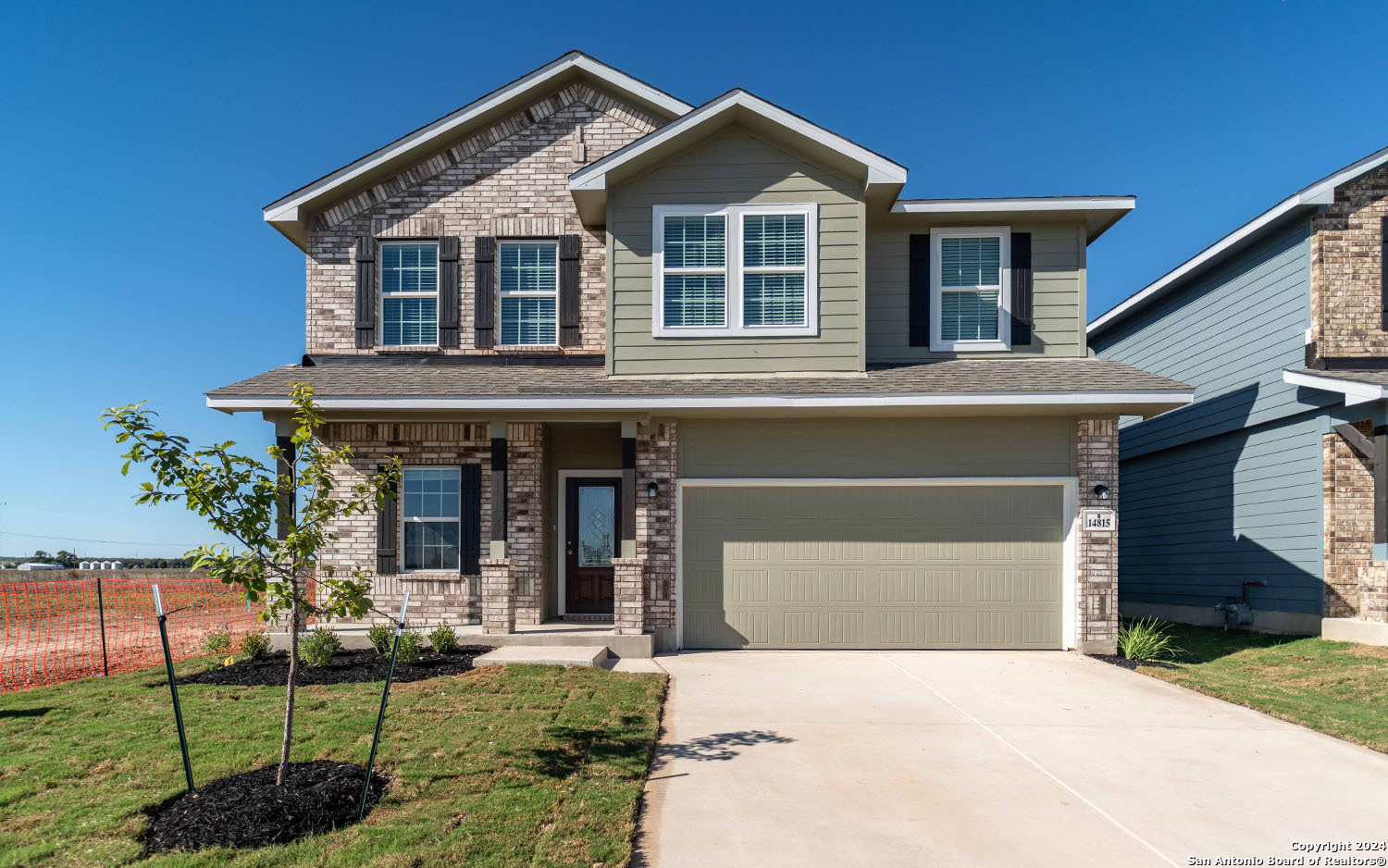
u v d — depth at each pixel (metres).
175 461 5.10
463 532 11.86
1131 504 18.36
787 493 11.42
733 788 5.89
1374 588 11.32
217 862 4.48
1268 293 13.45
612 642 10.67
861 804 5.63
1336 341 12.22
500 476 10.94
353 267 12.92
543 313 12.93
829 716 7.81
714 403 10.55
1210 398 15.08
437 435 12.04
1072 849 4.97
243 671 9.23
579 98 13.12
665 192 11.78
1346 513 12.03
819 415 11.25
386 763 6.09
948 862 4.79
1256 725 7.66
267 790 5.23
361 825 5.00
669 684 9.08
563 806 5.36
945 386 10.57
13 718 7.24
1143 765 6.49
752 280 11.68
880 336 12.41
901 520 11.33
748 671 9.81
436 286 13.00
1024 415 11.20
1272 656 11.02
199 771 5.82
